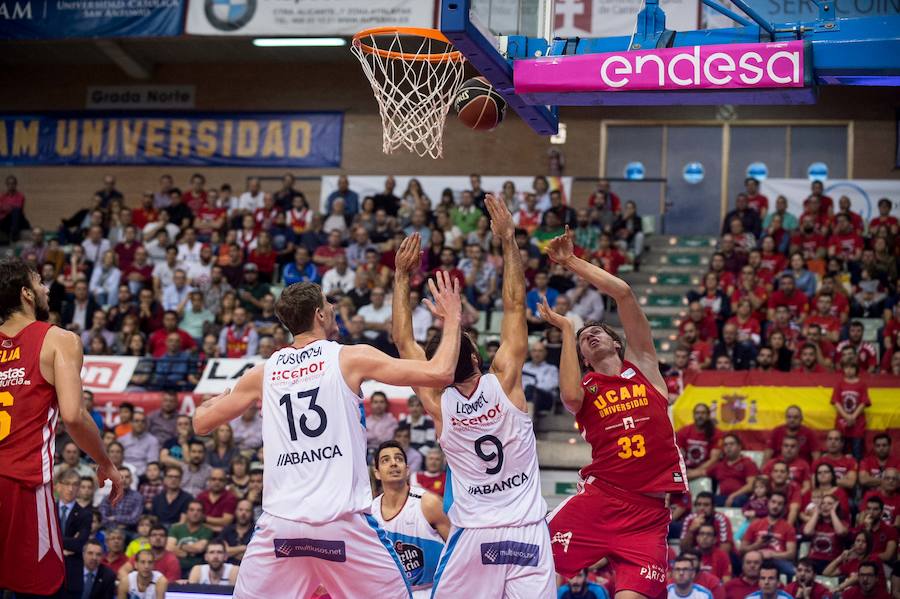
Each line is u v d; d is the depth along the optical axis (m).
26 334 4.25
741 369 12.68
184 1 17.41
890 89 18.70
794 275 14.34
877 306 13.80
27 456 4.14
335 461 4.20
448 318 4.29
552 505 11.77
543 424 12.43
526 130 19.58
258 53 20.02
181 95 20.53
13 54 20.50
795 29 5.83
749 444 11.74
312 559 4.18
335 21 16.97
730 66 5.71
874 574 9.59
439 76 6.75
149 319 14.79
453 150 19.70
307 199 19.81
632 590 5.50
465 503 4.82
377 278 14.53
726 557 9.89
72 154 20.38
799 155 19.05
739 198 16.22
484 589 4.77
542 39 6.23
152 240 16.77
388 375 4.22
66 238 17.33
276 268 16.02
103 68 20.73
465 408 4.79
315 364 4.29
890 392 11.73
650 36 6.07
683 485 5.61
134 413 12.14
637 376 5.68
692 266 16.58
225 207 17.81
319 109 20.14
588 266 5.67
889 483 10.41
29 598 4.13
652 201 19.48
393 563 4.25
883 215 15.76
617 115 19.67
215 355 13.69
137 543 10.18
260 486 10.77
